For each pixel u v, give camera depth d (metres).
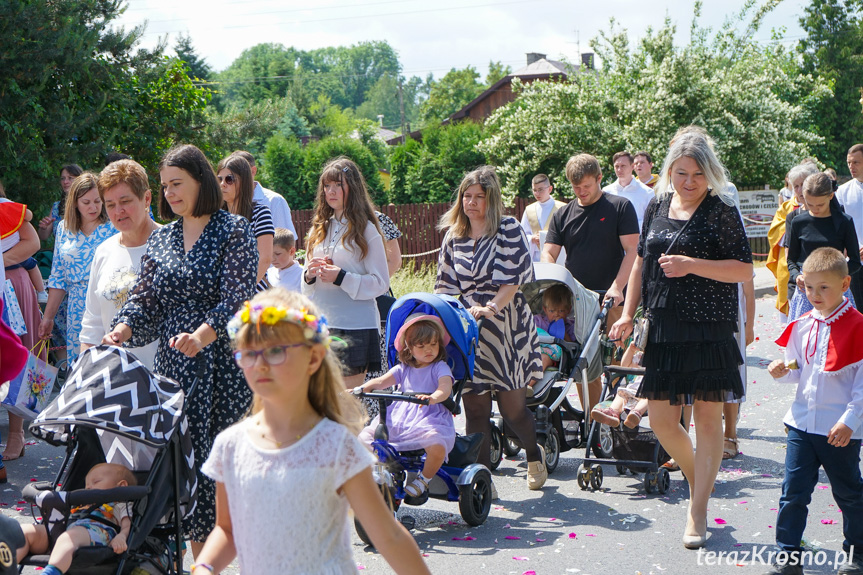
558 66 51.69
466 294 6.16
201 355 4.13
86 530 3.55
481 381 6.00
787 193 11.73
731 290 5.04
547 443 6.75
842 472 4.44
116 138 13.44
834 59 45.41
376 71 161.88
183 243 4.29
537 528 5.44
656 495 6.16
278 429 2.58
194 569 2.62
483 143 27.06
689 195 5.04
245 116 19.36
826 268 4.36
